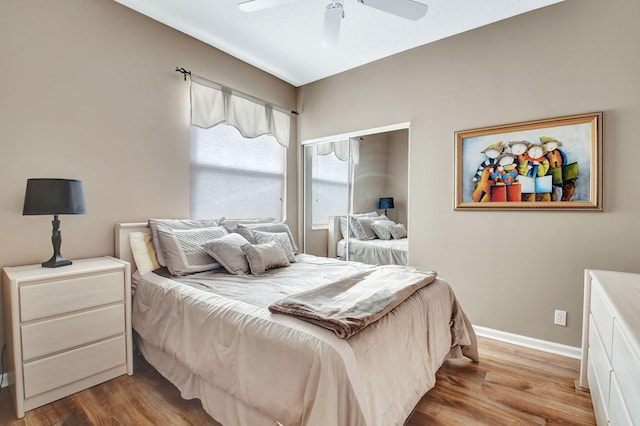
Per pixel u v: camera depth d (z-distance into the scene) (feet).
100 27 7.64
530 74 8.13
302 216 13.35
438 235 9.63
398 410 4.51
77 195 6.43
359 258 11.76
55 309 5.78
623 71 7.05
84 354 6.15
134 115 8.27
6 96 6.36
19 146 6.53
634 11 6.93
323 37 6.89
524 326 8.34
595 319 5.57
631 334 3.32
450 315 6.95
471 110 9.02
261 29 9.08
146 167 8.52
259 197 11.71
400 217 10.80
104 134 7.74
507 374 6.88
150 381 6.51
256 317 4.71
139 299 7.05
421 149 9.92
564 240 7.77
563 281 7.80
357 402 3.59
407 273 6.95
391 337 4.65
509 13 8.21
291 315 4.55
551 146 7.84
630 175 6.98
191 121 9.36
